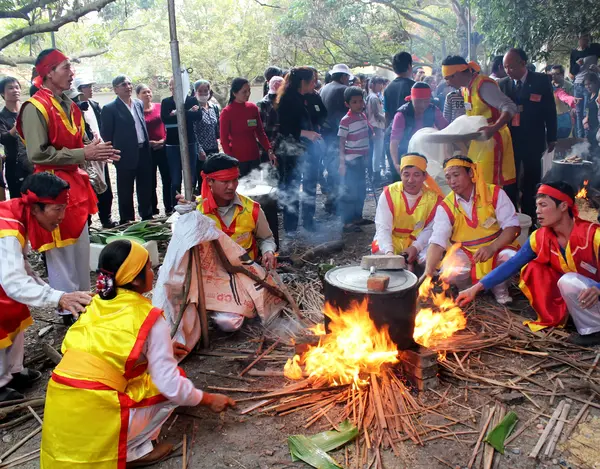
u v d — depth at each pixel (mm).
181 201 3674
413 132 6164
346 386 3293
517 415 3072
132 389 2621
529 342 3779
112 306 2541
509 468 2670
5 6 7801
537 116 5953
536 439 2877
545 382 3377
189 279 3648
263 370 3611
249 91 6520
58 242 4059
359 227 6746
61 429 2477
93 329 2516
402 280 3348
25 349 4109
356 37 19188
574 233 3711
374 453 2805
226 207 4160
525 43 9492
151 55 24016
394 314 3207
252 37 23422
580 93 10516
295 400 3223
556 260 3832
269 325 4191
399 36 19609
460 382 3377
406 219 4660
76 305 3033
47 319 4578
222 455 2830
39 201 3219
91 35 13812
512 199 5742
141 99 7789
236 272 3979
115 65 24172
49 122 4070
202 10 24141
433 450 2809
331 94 7508
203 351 3887
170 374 2557
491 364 3576
